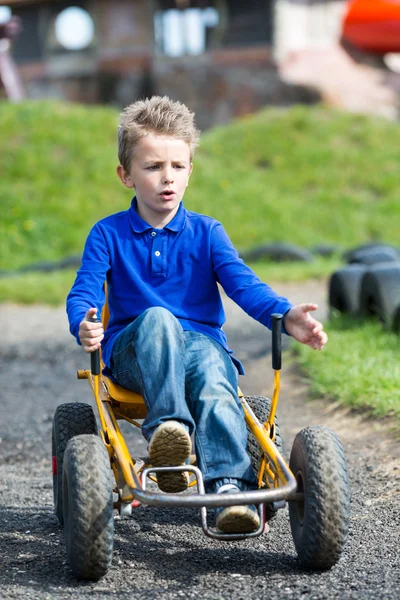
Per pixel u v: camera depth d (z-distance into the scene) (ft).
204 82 98.48
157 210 12.25
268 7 93.91
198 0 97.71
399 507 13.92
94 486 10.68
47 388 25.63
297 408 20.71
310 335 10.91
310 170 65.16
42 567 11.66
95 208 57.16
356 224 58.59
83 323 10.96
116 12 102.27
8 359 29.63
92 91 104.53
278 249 47.96
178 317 12.19
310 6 96.63
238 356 27.40
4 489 16.14
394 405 18.15
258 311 11.59
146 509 14.38
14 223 54.90
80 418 13.15
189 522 13.69
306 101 93.71
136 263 12.33
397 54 100.42
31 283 41.91
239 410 11.54
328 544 10.67
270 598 10.21
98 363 11.26
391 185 63.72
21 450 19.45
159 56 100.58
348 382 20.42
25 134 63.10
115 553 12.19
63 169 59.93
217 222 12.73
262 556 11.94
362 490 14.89
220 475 10.95
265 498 10.16
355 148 68.33
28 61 108.06
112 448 11.70
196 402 11.45
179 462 10.96
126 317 12.27
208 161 66.23
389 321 25.77
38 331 33.81
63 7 104.83
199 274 12.41
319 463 10.77
